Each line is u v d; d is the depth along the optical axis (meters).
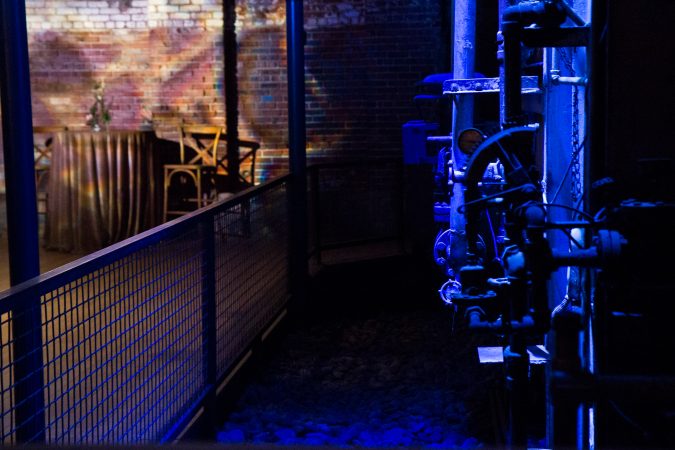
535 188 2.41
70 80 9.10
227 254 4.39
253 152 9.09
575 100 2.79
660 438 2.24
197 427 3.84
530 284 2.52
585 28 2.48
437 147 5.44
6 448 1.74
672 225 2.07
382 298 6.34
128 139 8.02
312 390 4.74
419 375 4.88
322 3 8.76
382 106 8.82
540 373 3.60
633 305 2.21
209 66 9.02
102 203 7.94
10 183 3.11
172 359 3.52
